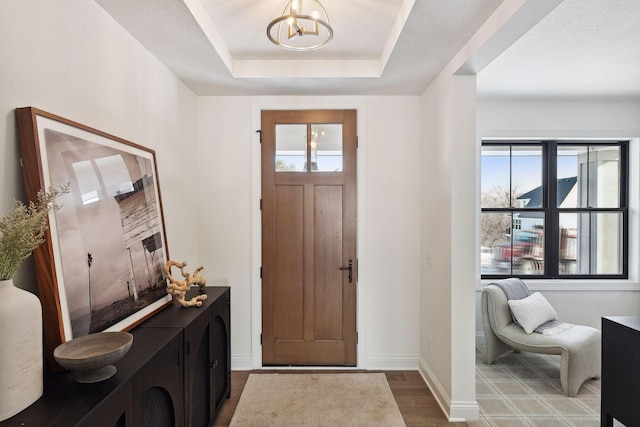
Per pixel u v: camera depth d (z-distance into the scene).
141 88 2.02
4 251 0.94
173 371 1.55
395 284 3.04
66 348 1.14
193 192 2.89
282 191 3.07
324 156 3.07
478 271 3.65
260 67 2.60
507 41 1.79
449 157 2.34
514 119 3.61
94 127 1.57
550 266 3.74
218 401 2.25
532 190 3.74
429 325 2.77
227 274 3.04
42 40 1.27
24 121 1.17
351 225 3.06
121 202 1.65
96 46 1.59
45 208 1.06
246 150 3.03
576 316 3.63
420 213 3.01
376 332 3.04
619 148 3.77
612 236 3.77
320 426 2.22
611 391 1.94
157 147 2.23
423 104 2.93
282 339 3.08
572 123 3.61
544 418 2.33
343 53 2.49
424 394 2.63
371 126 3.03
